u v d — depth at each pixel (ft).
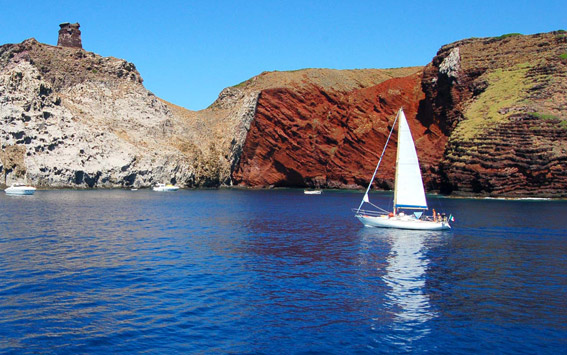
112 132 480.23
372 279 100.32
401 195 175.42
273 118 540.93
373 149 509.76
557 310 80.59
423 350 64.64
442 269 110.32
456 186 392.88
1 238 143.84
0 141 416.46
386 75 612.70
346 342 66.85
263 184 544.21
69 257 117.50
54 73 506.89
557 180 355.97
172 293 87.76
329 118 546.26
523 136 377.30
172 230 171.94
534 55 460.55
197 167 520.83
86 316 75.05
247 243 144.15
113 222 191.21
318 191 437.17
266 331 70.23
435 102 496.64
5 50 504.43
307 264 114.32
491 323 74.33
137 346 64.59
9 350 62.80
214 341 66.59
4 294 85.30
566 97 398.42
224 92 613.11
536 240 153.07
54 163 424.46
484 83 460.55
